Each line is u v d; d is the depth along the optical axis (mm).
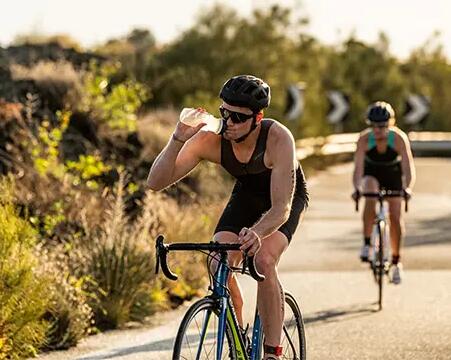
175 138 7609
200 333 7523
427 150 58562
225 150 7980
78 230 14664
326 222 23203
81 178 17156
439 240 20125
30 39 31891
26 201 15008
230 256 7961
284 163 7809
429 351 10625
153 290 12992
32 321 10234
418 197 30406
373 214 13906
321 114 50219
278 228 7840
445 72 90375
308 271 16297
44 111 19578
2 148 16859
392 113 14242
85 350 10656
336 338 11281
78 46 32625
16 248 10531
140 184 18219
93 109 20250
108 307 12055
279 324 7801
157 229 15328
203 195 20656
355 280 15438
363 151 14258
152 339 11297
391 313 12781
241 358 7633
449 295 14109
